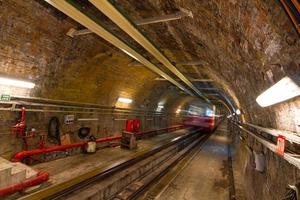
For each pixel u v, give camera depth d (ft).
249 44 7.98
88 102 28.45
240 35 8.19
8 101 17.24
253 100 12.82
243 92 14.98
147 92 44.70
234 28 8.21
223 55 12.94
